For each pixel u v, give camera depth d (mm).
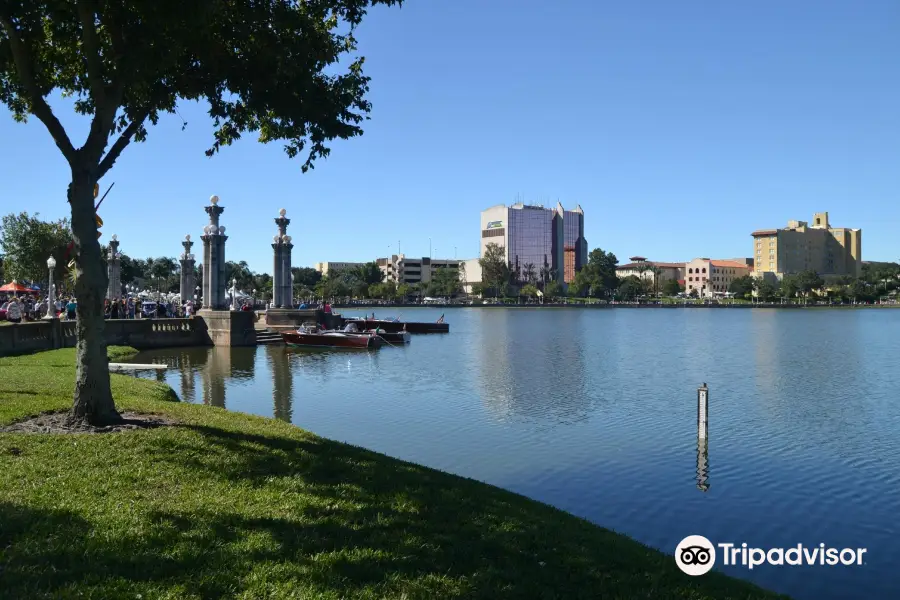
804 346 65750
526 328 97562
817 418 27094
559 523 10680
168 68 13734
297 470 11109
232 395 30000
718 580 9336
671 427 24703
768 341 72812
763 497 16391
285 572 6973
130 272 138125
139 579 6551
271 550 7500
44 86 14703
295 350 54406
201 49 13320
